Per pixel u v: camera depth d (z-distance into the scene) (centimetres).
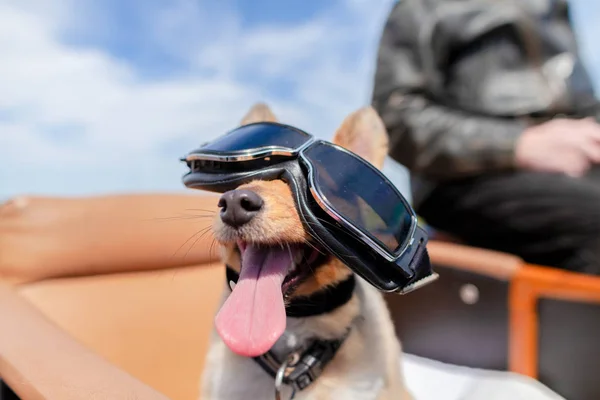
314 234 29
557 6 70
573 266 57
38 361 27
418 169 65
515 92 64
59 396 23
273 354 37
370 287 41
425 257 31
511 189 59
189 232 59
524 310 49
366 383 37
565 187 56
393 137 67
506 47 65
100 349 46
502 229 61
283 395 37
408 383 51
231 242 34
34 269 49
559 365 47
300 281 35
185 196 62
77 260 51
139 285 54
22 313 35
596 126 58
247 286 32
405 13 70
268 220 32
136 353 48
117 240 54
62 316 47
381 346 39
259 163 31
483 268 51
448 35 67
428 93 68
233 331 30
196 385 46
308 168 30
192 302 56
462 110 66
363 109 45
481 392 47
